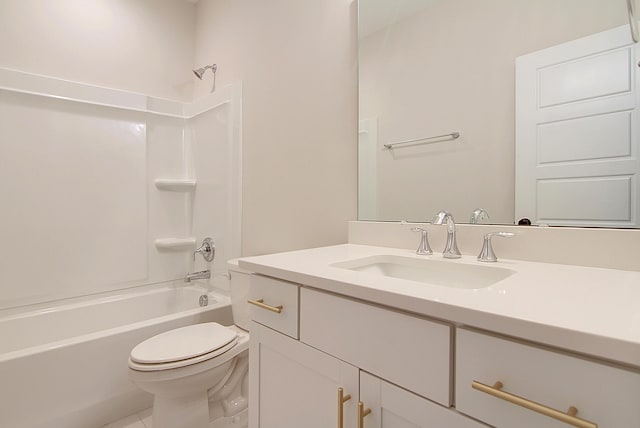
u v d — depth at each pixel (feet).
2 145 5.68
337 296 2.35
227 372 4.83
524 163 3.20
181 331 4.75
